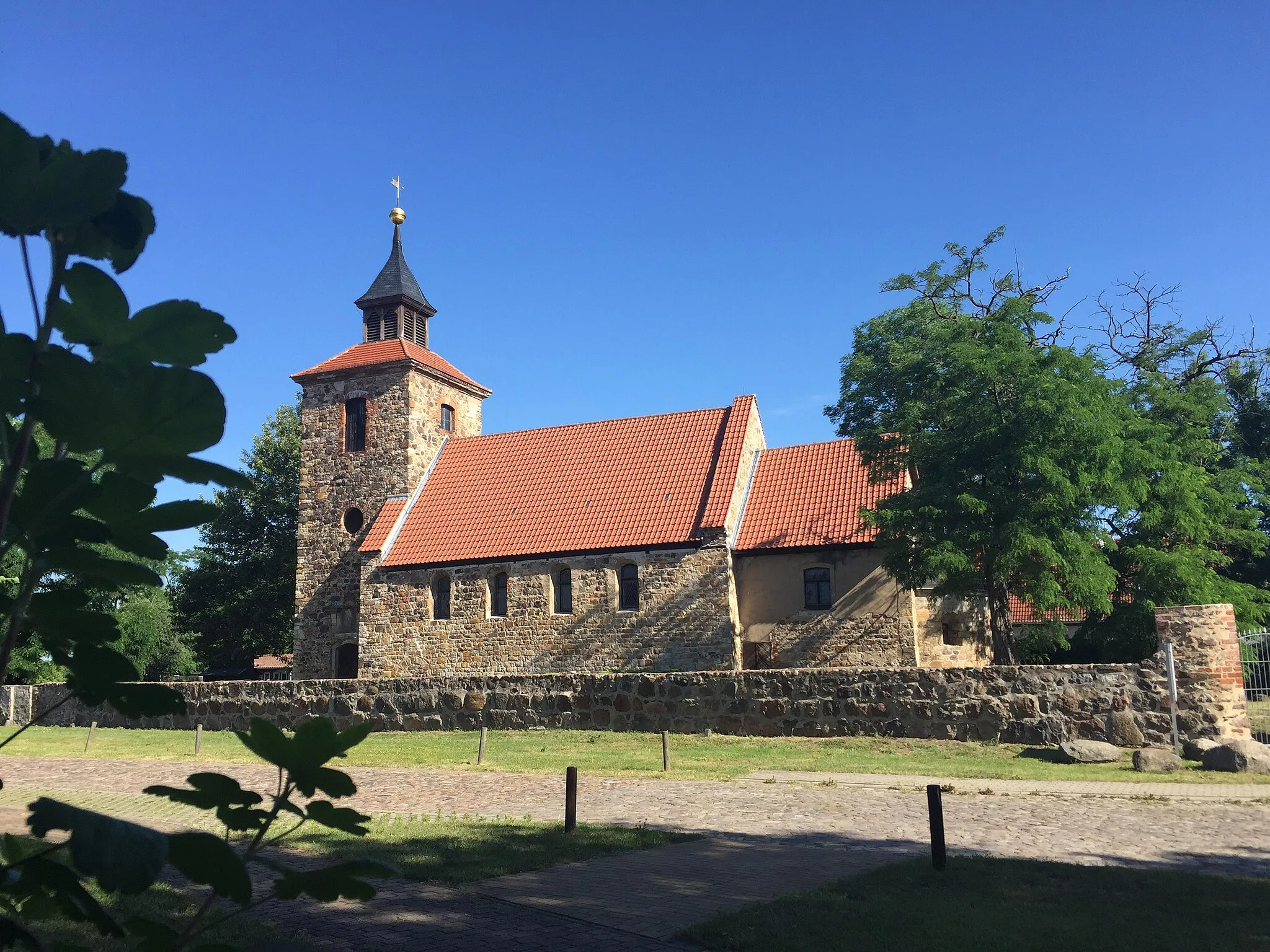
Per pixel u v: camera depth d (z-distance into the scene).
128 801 16.19
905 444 29.23
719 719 25.33
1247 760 18.41
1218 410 36.91
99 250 2.69
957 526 26.47
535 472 40.50
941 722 23.11
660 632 34.16
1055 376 25.53
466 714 27.91
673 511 35.81
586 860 11.88
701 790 17.62
